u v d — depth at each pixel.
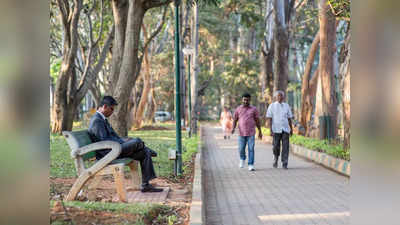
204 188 8.12
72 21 19.86
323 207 6.28
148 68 31.27
